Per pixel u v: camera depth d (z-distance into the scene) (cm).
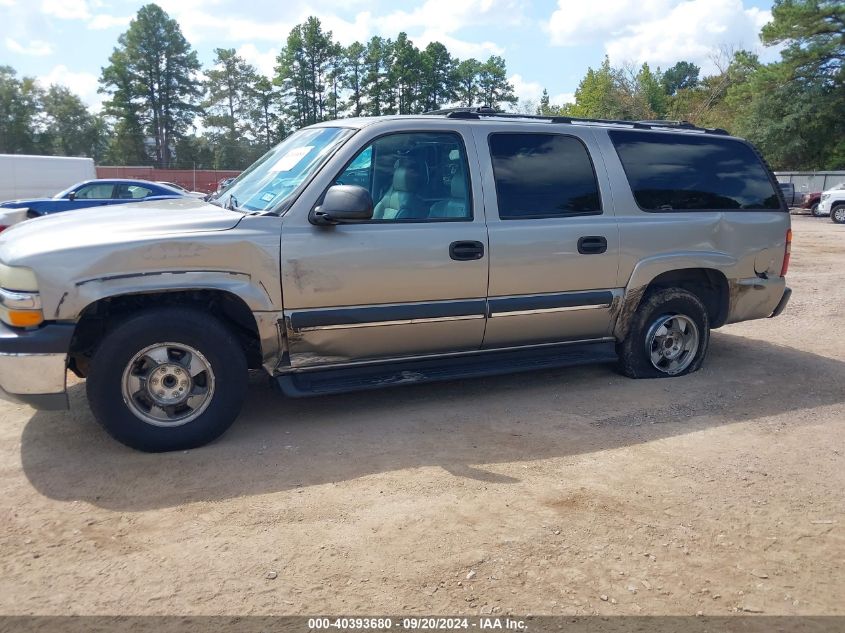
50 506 357
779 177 3738
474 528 339
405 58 7831
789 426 486
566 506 363
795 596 295
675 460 425
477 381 574
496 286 494
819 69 4044
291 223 438
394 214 467
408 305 470
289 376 457
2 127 7912
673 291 570
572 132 534
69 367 452
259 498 367
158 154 8138
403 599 284
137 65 7812
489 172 496
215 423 428
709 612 282
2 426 463
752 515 360
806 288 1070
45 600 282
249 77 8144
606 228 529
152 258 404
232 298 433
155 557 312
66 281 388
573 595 290
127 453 421
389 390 548
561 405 520
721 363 643
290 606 279
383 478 392
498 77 8512
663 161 567
